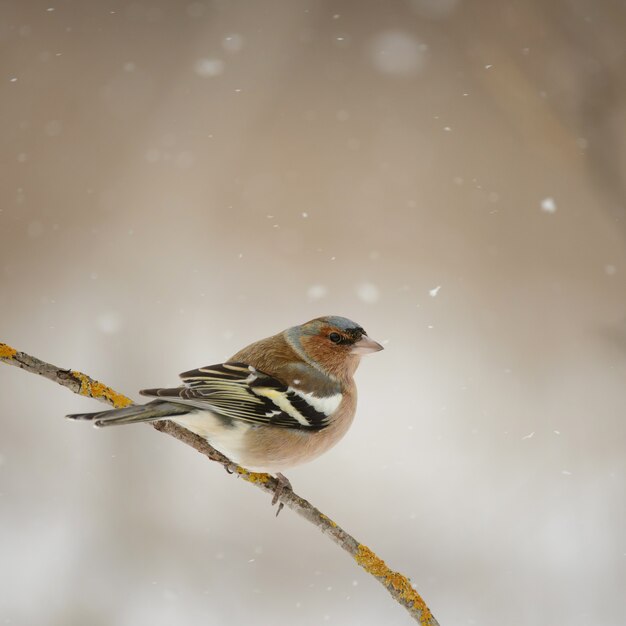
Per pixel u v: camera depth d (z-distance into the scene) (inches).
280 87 724.7
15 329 548.1
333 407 257.0
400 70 719.7
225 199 665.6
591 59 487.5
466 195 664.4
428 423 501.4
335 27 752.3
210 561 398.0
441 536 415.8
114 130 694.5
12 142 673.6
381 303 601.0
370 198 666.8
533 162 667.4
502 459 469.4
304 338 264.4
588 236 625.3
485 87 627.8
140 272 613.0
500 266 626.5
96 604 365.4
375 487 451.8
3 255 622.2
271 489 238.2
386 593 387.5
